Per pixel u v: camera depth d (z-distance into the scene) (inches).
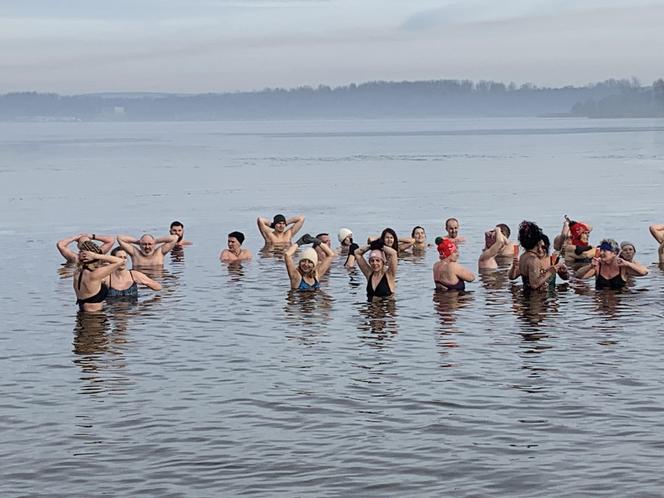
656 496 421.4
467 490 432.1
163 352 702.5
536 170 3171.8
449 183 2630.4
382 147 5639.8
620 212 1768.0
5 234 1518.2
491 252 1086.4
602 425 516.4
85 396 588.4
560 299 892.6
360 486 439.5
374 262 920.3
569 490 429.4
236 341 738.2
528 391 583.8
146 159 4338.1
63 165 3826.3
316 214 1813.5
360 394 584.4
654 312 821.9
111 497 431.5
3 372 647.8
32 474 459.5
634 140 6190.9
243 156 4581.7
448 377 620.4
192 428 524.1
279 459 475.2
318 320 815.1
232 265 1153.4
